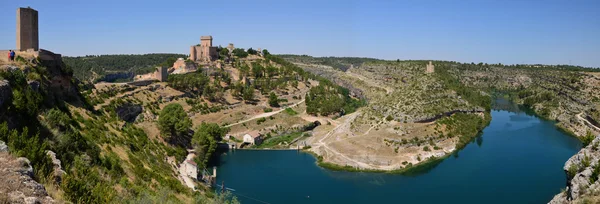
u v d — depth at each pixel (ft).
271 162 475.31
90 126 281.33
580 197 171.63
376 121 565.12
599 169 173.06
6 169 111.34
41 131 196.13
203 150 441.27
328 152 499.51
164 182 259.19
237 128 588.50
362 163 463.42
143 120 496.64
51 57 297.74
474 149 527.40
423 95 647.15
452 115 622.54
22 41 276.21
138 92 553.64
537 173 425.28
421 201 353.72
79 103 328.90
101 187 143.33
